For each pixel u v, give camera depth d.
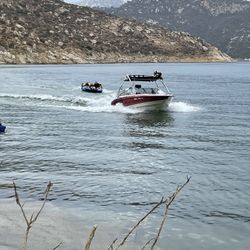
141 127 28.75
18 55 166.88
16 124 29.05
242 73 127.62
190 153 20.47
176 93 57.38
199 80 89.94
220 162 18.53
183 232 10.93
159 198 13.54
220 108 40.38
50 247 9.91
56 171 16.80
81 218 11.74
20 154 19.92
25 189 14.33
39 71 112.75
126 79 38.00
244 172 16.72
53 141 23.23
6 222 11.24
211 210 12.45
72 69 132.38
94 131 26.72
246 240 10.51
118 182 15.27
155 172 16.77
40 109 37.53
